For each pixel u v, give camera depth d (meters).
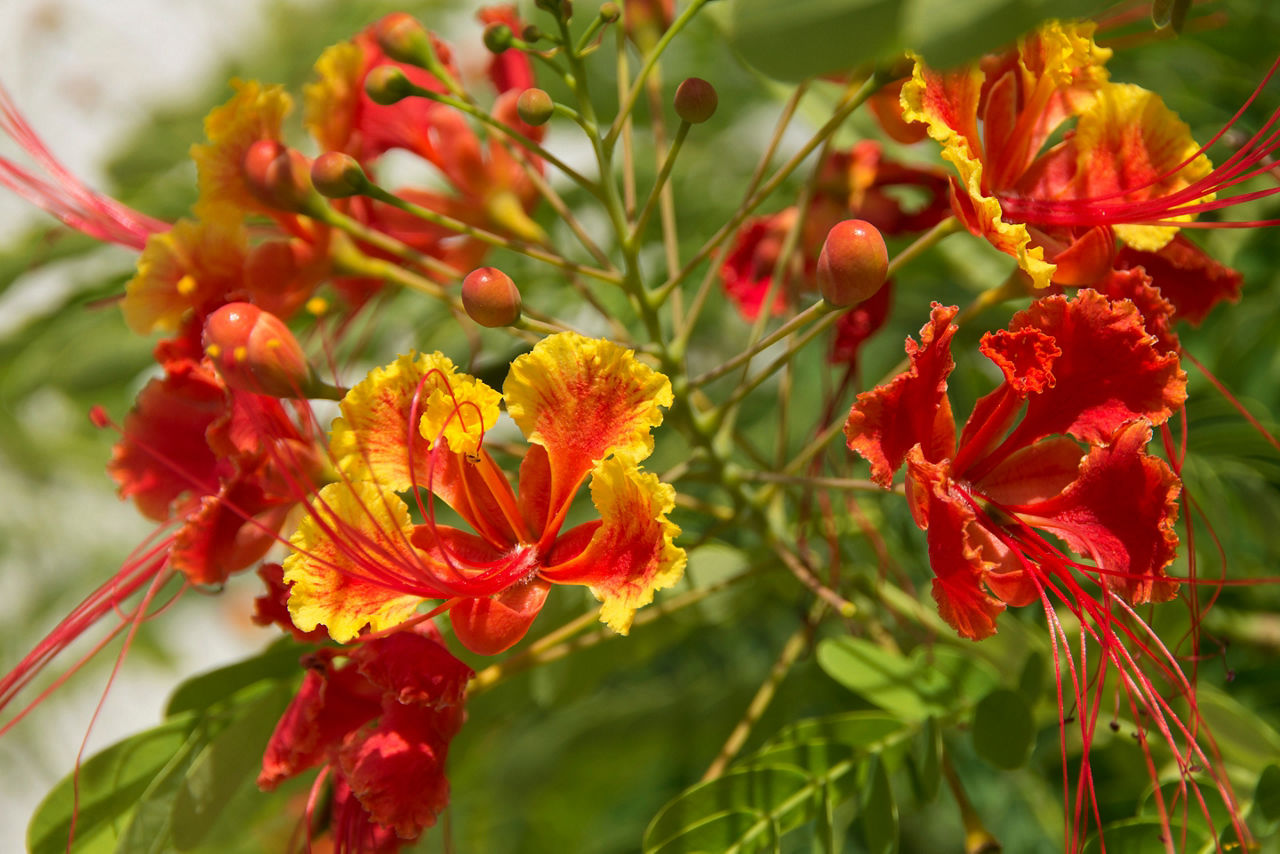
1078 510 0.26
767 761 0.27
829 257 0.25
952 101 0.26
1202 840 0.26
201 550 0.26
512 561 0.26
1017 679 0.29
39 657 0.28
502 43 0.27
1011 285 0.27
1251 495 0.32
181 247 0.27
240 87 0.27
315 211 0.27
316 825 0.28
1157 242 0.26
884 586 0.31
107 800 0.28
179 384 0.27
